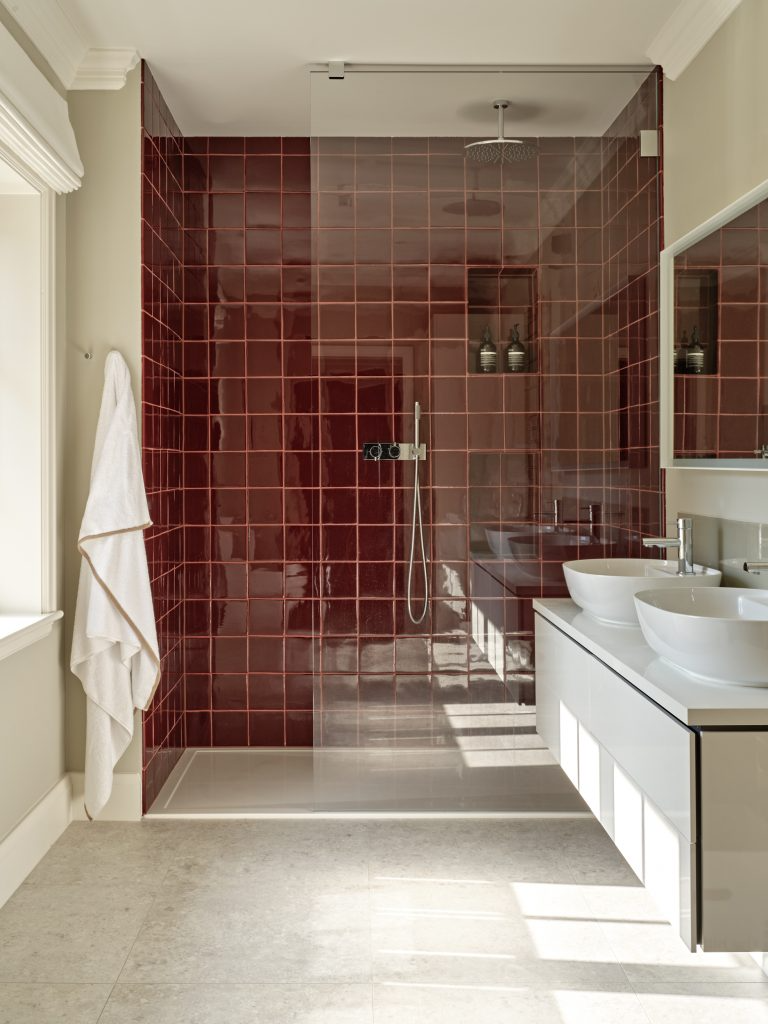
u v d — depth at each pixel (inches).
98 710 117.8
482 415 122.6
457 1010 78.4
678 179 117.7
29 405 113.3
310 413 151.9
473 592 123.4
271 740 153.0
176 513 147.2
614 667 88.9
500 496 123.0
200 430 151.6
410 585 123.4
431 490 122.9
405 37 115.7
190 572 152.2
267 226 151.5
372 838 116.3
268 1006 79.0
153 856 110.9
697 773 70.5
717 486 106.7
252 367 151.7
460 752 123.9
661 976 84.0
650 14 110.3
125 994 80.9
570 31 114.6
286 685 152.6
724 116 103.7
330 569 123.6
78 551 121.9
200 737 152.5
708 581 101.2
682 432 114.0
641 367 123.0
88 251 121.1
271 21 111.3
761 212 91.4
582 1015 77.6
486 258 122.0
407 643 123.5
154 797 129.7
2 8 97.2
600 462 123.1
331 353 122.2
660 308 121.3
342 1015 77.6
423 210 121.7
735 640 72.7
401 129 121.9
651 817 79.4
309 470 152.2
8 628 102.6
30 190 110.3
